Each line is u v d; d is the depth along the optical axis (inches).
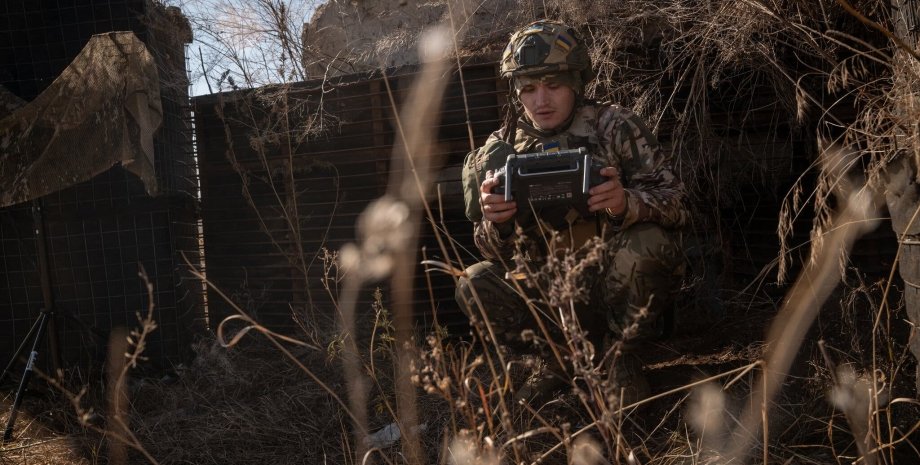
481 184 92.0
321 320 142.0
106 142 122.6
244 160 149.7
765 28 109.0
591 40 129.0
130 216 143.5
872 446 72.5
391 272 128.5
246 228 151.2
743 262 135.2
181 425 111.4
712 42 117.2
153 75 127.6
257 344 144.0
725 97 127.3
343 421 105.1
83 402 123.1
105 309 143.8
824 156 85.4
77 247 144.0
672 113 127.0
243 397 121.6
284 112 141.6
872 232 111.2
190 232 153.6
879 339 94.0
